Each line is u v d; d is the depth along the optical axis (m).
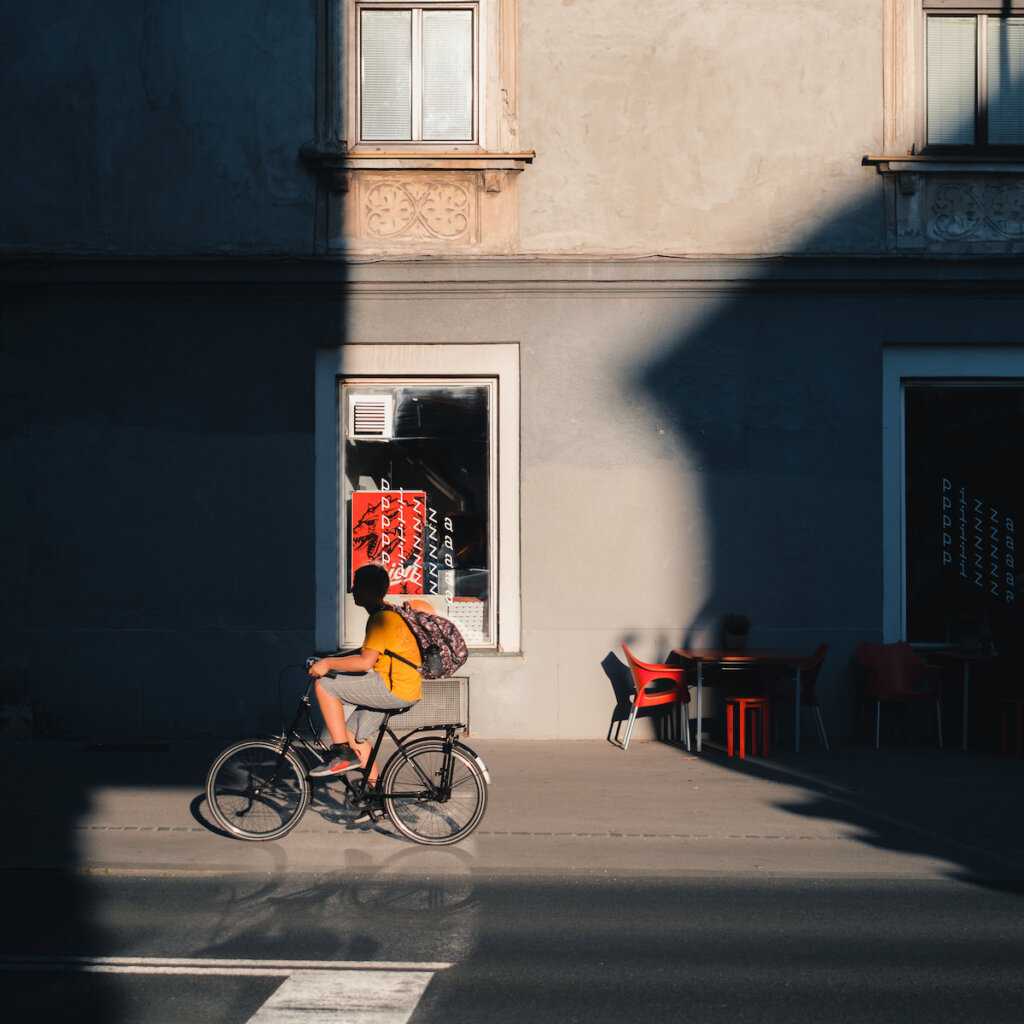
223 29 11.03
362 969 4.94
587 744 10.65
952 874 6.59
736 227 11.01
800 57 11.04
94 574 10.95
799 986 4.78
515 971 4.93
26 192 11.00
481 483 11.15
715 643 10.94
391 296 11.00
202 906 5.88
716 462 10.96
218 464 10.99
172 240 10.98
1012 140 11.16
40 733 10.91
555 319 10.99
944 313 10.96
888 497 11.12
